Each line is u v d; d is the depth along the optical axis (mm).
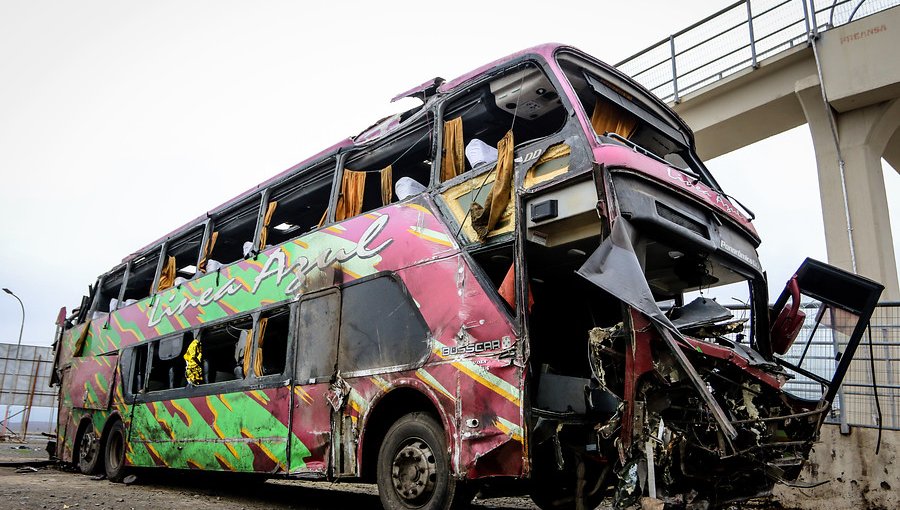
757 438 4938
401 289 6375
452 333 5684
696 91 14641
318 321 7410
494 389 5176
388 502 5988
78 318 14688
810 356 7875
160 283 11508
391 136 7418
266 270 8625
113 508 7301
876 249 12180
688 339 4668
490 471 5059
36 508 6965
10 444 26328
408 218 6605
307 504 8398
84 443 12508
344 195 7898
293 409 7398
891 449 7223
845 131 13062
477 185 5984
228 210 10172
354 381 6652
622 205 4859
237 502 8586
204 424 8961
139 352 11312
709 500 5371
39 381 33156
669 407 4820
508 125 6820
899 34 12305
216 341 9797
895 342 7812
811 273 6191
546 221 5195
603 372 4812
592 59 6352
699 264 5801
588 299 6711
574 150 5238
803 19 13398
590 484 5832
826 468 7586
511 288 5293
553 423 5195
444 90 6844
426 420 5879
